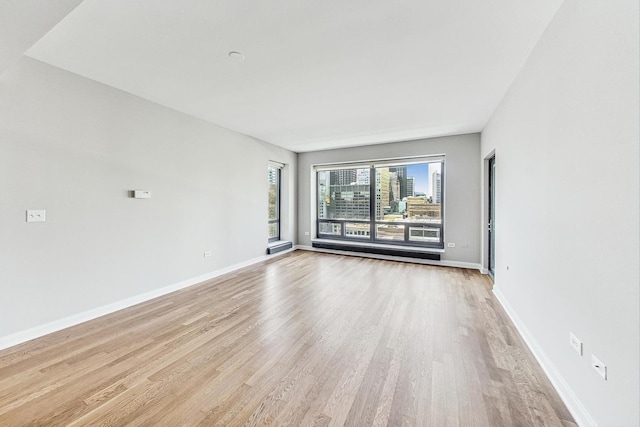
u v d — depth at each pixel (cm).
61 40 205
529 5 168
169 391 172
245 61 235
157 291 343
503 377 186
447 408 158
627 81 113
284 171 634
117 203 299
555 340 180
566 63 164
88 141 273
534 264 216
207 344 229
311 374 189
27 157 233
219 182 438
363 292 359
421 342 232
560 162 173
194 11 171
